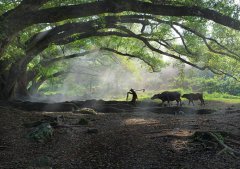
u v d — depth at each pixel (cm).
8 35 1521
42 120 1680
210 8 1609
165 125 1642
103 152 1216
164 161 1076
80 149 1271
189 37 2647
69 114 2128
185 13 1584
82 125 1689
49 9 1555
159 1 1587
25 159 1157
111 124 1764
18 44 2139
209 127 1548
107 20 2278
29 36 2422
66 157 1182
